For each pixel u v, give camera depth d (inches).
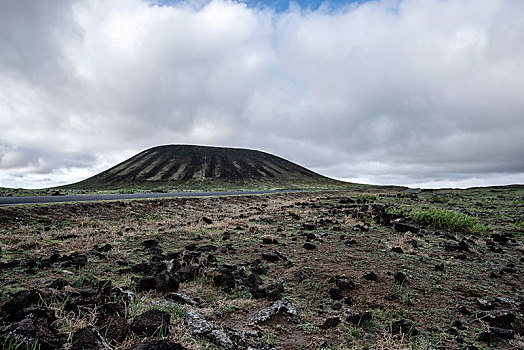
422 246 422.9
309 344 166.7
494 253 403.5
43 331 136.6
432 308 228.7
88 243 394.0
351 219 657.0
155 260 315.0
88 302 186.1
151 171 4505.4
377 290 257.8
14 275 248.8
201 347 149.1
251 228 534.0
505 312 213.8
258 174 4768.7
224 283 254.7
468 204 1096.8
